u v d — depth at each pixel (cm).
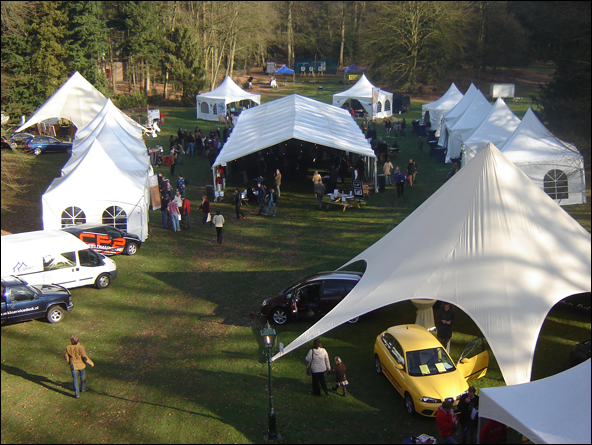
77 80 4041
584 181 2438
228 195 2900
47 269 1659
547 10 3375
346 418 1045
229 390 1168
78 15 5044
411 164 2936
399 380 1086
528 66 8525
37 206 2694
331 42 9619
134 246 2094
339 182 3125
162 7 6638
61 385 1219
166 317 1562
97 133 2961
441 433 910
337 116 3903
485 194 1306
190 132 4319
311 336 1208
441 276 1216
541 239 1268
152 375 1250
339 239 2177
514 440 960
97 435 1018
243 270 1903
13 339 1438
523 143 2509
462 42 7181
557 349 1297
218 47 6944
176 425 1039
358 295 1293
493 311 1139
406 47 6988
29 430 1043
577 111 2788
